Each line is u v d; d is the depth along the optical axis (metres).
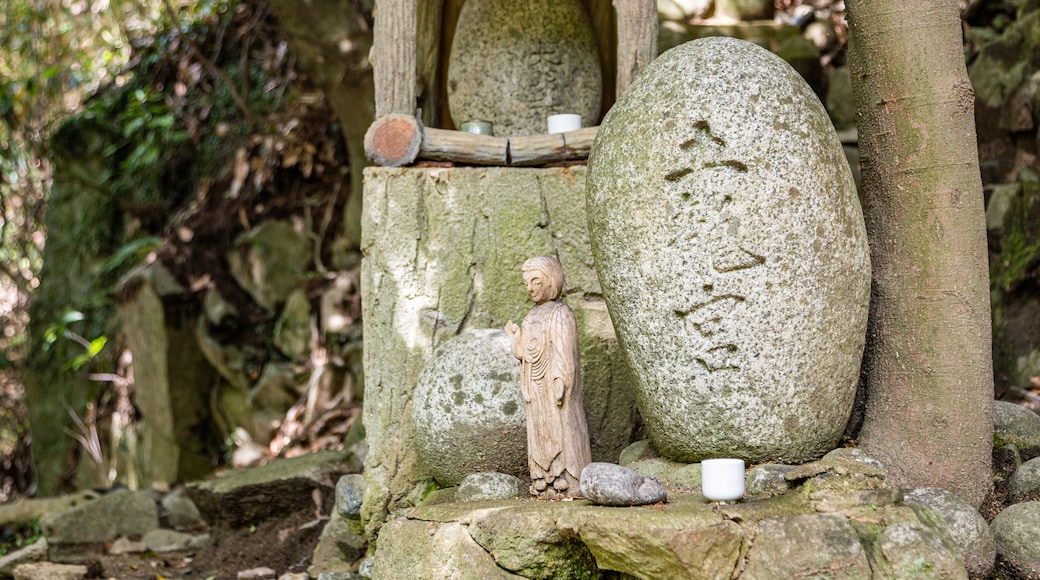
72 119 10.38
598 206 3.64
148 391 8.58
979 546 3.26
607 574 3.44
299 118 8.76
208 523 6.29
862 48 3.80
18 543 6.78
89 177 10.41
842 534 2.97
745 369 3.44
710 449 3.54
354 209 7.92
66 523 6.45
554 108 5.00
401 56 4.60
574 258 4.49
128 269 9.69
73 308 10.06
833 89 6.86
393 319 4.46
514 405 4.02
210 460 8.48
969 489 3.63
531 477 3.83
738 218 3.40
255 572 5.41
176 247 8.77
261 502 5.97
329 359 8.01
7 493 10.70
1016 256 5.54
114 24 10.89
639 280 3.53
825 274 3.44
